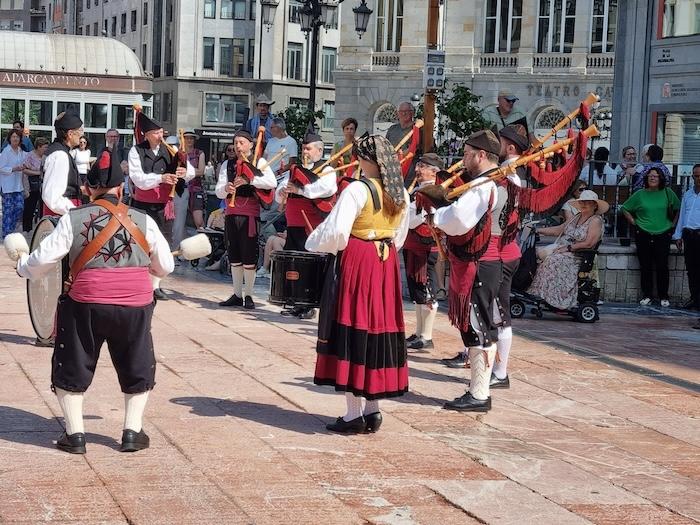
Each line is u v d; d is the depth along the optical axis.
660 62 23.97
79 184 10.62
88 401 8.34
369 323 7.64
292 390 8.96
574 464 7.28
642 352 11.70
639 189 16.03
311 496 6.37
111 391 8.66
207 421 7.93
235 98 71.19
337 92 55.06
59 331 7.01
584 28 49.12
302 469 6.89
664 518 6.27
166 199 13.68
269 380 9.30
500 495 6.54
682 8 23.48
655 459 7.51
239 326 12.05
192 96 71.38
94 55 29.08
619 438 8.04
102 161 7.01
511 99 15.82
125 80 29.00
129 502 6.14
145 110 29.34
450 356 10.77
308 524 5.90
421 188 8.38
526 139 9.58
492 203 8.27
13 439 7.30
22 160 23.33
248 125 19.05
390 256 7.75
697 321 14.41
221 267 17.52
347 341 7.62
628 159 18.08
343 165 13.53
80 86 28.80
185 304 13.65
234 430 7.72
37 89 28.58
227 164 13.45
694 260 15.63
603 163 16.84
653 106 24.19
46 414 7.96
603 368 10.62
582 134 8.42
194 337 11.24
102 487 6.38
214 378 9.31
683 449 7.81
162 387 8.92
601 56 48.94
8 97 28.47
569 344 11.92
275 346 10.86
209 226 18.09
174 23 71.81
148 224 7.07
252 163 13.31
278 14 69.88
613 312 15.00
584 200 13.79
